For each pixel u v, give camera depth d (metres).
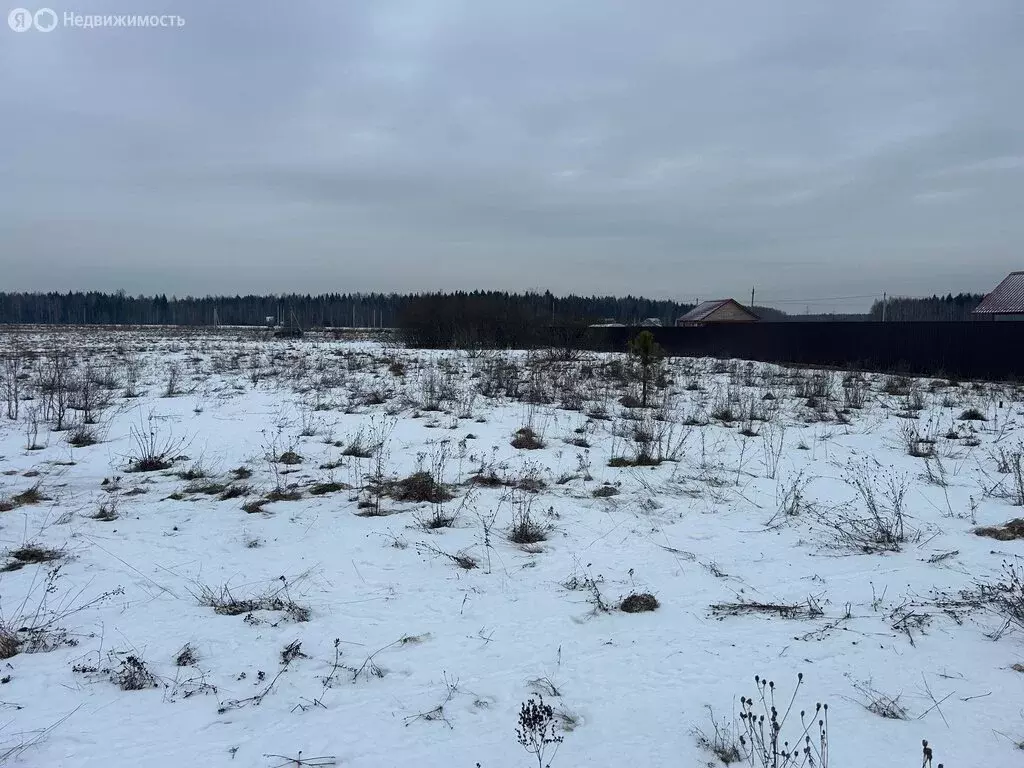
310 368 21.42
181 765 3.13
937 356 21.33
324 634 4.55
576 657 4.25
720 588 5.39
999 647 4.33
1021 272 35.69
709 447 10.54
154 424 12.14
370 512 7.22
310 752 3.26
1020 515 7.14
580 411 13.56
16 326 75.94
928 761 3.03
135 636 4.49
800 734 3.40
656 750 3.28
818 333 25.34
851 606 5.04
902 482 8.55
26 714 3.55
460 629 4.64
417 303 33.16
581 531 6.74
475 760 3.20
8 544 6.14
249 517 7.04
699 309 60.81
